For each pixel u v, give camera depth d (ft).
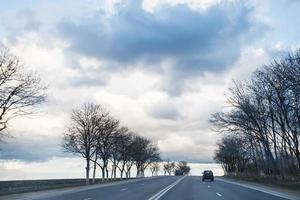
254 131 179.63
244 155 344.49
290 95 135.74
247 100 175.42
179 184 168.25
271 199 85.71
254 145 242.17
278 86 145.59
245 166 346.95
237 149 335.88
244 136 223.10
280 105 150.10
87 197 93.20
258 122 179.11
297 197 91.15
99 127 253.44
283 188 127.24
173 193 107.14
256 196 94.58
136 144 369.71
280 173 187.62
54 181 207.82
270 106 162.50
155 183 182.70
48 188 132.05
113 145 298.56
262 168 241.76
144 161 425.69
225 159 409.28
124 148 336.70
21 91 130.72
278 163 196.34
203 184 167.12
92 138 248.73
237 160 378.32
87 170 242.78
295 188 121.49
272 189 123.44
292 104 138.82
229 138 339.16
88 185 167.94
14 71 129.39
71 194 104.58
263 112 171.83
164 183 181.98
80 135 248.73
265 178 193.57
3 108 127.95
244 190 119.96
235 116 178.91
